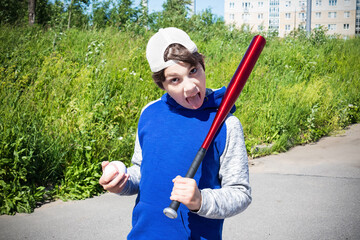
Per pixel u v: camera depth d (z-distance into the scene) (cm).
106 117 534
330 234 334
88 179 421
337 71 1105
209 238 130
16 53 706
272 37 1409
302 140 684
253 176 502
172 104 141
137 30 1100
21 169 388
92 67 681
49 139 438
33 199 381
